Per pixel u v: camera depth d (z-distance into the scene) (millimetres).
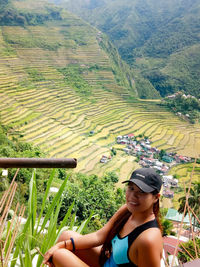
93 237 1972
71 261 1759
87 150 68500
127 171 62750
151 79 188250
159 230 1635
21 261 2021
